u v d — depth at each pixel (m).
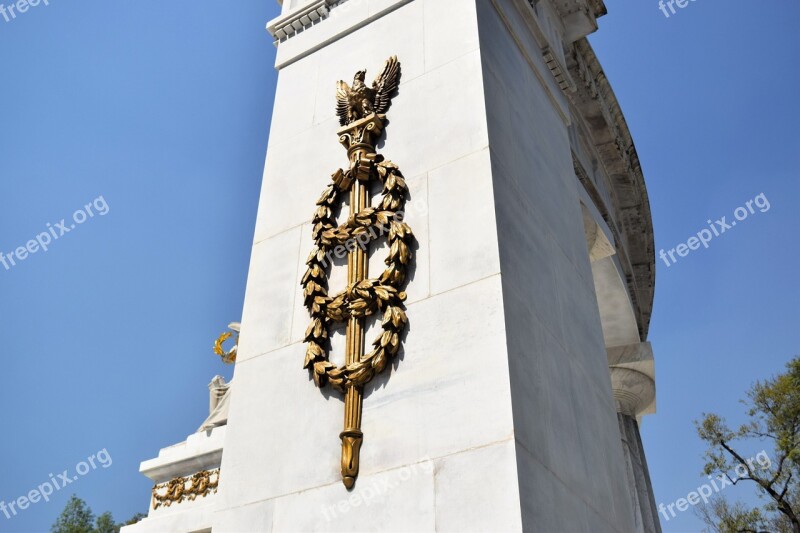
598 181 20.34
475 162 9.43
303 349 9.41
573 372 9.59
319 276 9.67
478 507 7.02
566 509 7.78
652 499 19.16
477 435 7.44
